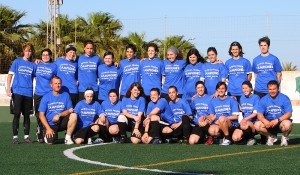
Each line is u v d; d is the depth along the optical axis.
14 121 11.26
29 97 11.42
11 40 36.19
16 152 9.63
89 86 12.02
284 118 10.49
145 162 8.34
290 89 22.20
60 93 11.38
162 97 12.22
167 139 11.33
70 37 36.66
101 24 38.72
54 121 11.16
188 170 7.59
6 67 35.31
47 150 9.91
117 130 11.19
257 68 11.65
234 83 11.86
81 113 11.26
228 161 8.41
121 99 12.29
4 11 36.78
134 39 37.62
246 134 10.75
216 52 12.02
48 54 11.68
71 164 8.15
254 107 10.85
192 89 12.12
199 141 11.07
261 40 11.58
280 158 8.72
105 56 12.11
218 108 11.05
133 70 12.23
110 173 7.37
